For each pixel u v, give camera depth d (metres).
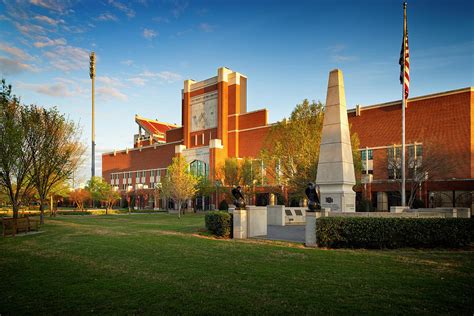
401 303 6.61
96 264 10.46
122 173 85.12
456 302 6.62
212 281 8.34
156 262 10.62
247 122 58.50
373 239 12.82
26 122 23.55
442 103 37.94
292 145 28.12
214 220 17.73
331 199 19.31
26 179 26.62
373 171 42.66
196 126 65.38
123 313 6.32
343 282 8.11
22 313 6.38
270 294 7.27
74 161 28.59
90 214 45.91
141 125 92.50
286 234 18.42
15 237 17.70
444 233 12.52
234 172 48.28
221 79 61.22
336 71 20.08
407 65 23.08
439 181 36.34
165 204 64.81
